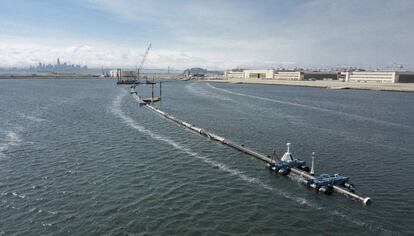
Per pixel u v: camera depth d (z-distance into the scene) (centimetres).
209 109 10962
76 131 6650
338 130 7306
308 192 3606
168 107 11381
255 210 3123
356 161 4850
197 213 3016
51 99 13450
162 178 3909
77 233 2625
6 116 8506
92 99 13800
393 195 3584
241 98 15338
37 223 2780
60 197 3303
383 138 6500
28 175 3925
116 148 5288
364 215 3089
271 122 8312
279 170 4184
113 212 2991
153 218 2895
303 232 2748
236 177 4025
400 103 13688
